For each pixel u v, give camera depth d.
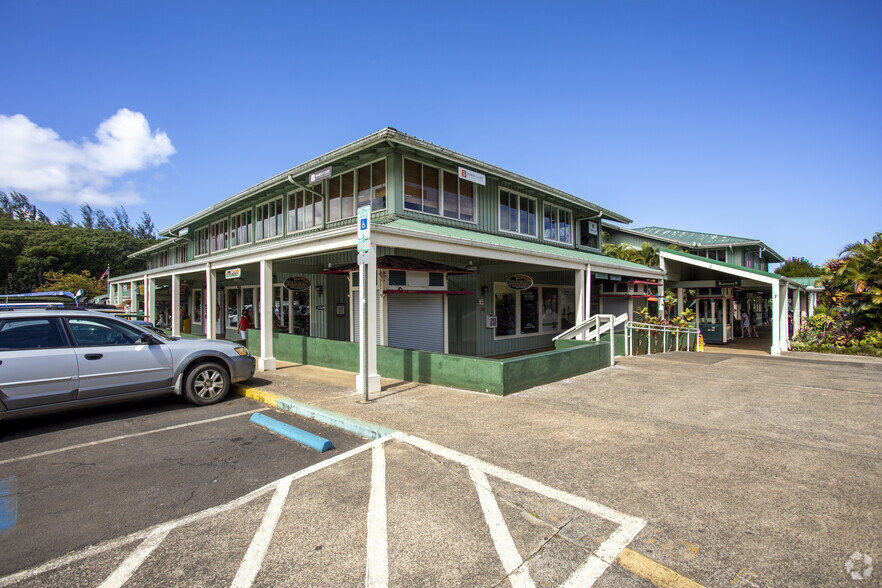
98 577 2.82
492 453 4.66
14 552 3.11
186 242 24.14
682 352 14.31
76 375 6.08
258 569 2.85
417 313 11.28
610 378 8.76
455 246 9.18
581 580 2.65
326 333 14.43
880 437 5.11
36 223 63.44
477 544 3.05
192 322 23.62
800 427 5.49
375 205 11.80
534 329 16.31
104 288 37.38
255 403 7.35
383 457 4.64
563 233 17.39
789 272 48.28
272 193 16.08
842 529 3.13
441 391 7.54
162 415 6.61
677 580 2.63
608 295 16.48
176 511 3.67
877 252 15.82
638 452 4.64
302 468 4.50
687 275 20.50
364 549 3.03
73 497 3.95
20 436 5.65
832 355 14.95
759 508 3.44
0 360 5.62
